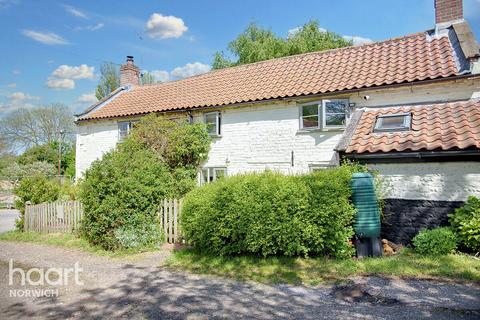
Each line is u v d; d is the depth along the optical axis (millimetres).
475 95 10578
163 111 16547
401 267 7121
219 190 8602
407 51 13203
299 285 6625
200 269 7930
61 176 35094
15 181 33844
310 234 7879
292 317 5188
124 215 10117
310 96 12859
